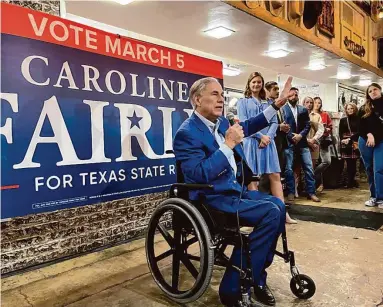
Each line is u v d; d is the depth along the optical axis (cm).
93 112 206
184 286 188
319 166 461
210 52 530
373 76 739
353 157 491
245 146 277
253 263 150
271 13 395
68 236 227
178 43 475
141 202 272
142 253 241
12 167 172
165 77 248
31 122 178
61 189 191
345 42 588
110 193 217
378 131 355
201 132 162
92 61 204
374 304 161
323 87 827
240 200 159
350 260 216
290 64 620
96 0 318
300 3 443
